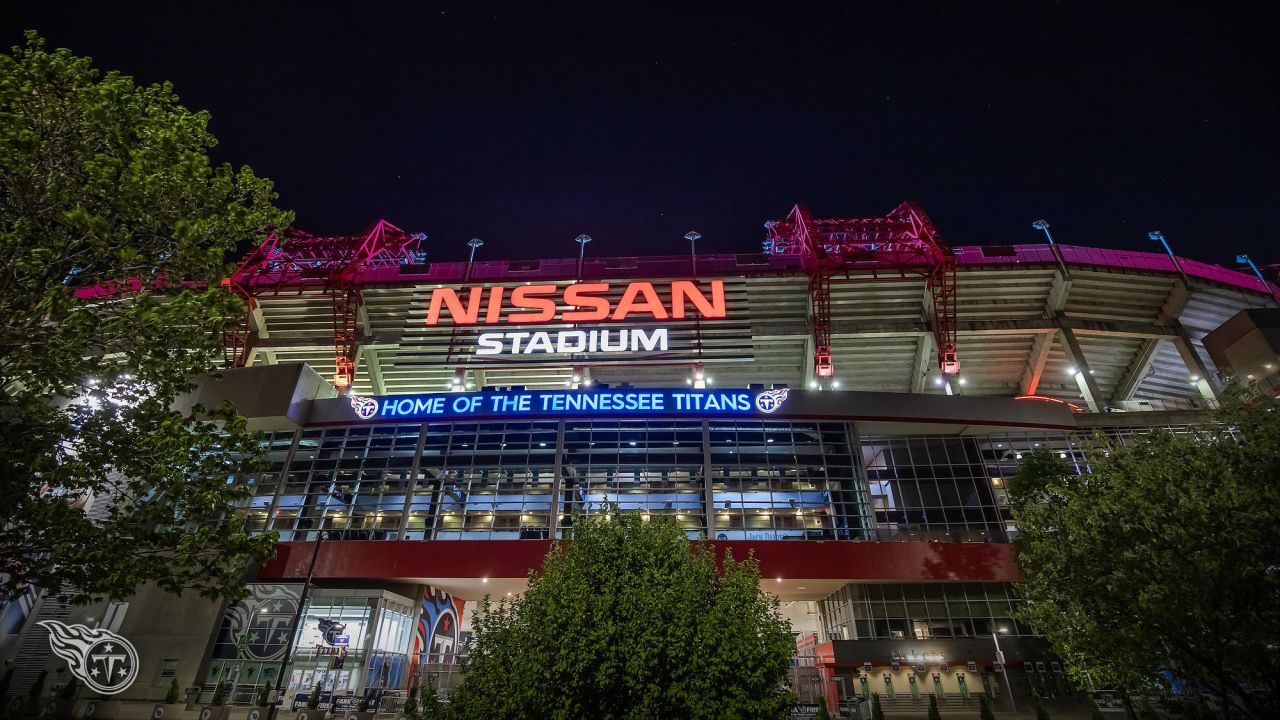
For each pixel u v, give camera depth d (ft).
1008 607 125.80
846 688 117.70
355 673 109.91
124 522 51.96
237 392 148.97
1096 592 59.57
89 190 51.57
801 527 136.15
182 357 54.80
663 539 56.90
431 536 135.64
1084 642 60.80
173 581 51.78
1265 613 49.98
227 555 52.54
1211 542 51.55
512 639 51.72
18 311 47.21
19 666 114.11
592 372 203.82
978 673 118.83
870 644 120.57
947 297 194.80
